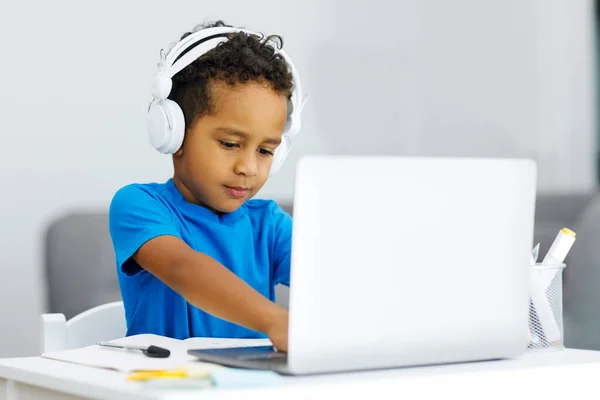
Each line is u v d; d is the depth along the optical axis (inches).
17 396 39.2
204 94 51.3
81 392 33.3
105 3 115.5
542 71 142.1
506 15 139.6
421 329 36.3
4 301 110.7
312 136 126.9
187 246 49.1
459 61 136.6
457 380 34.8
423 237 35.8
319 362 34.1
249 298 41.6
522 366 37.7
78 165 114.5
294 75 53.9
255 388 30.6
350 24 129.6
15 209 111.3
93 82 115.1
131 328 56.7
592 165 144.7
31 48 111.9
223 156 51.8
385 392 33.1
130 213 52.7
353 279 34.4
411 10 133.2
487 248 37.7
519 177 38.2
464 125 137.2
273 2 125.2
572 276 102.5
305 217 33.3
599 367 38.8
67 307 94.2
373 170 34.4
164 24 119.0
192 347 42.3
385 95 132.0
